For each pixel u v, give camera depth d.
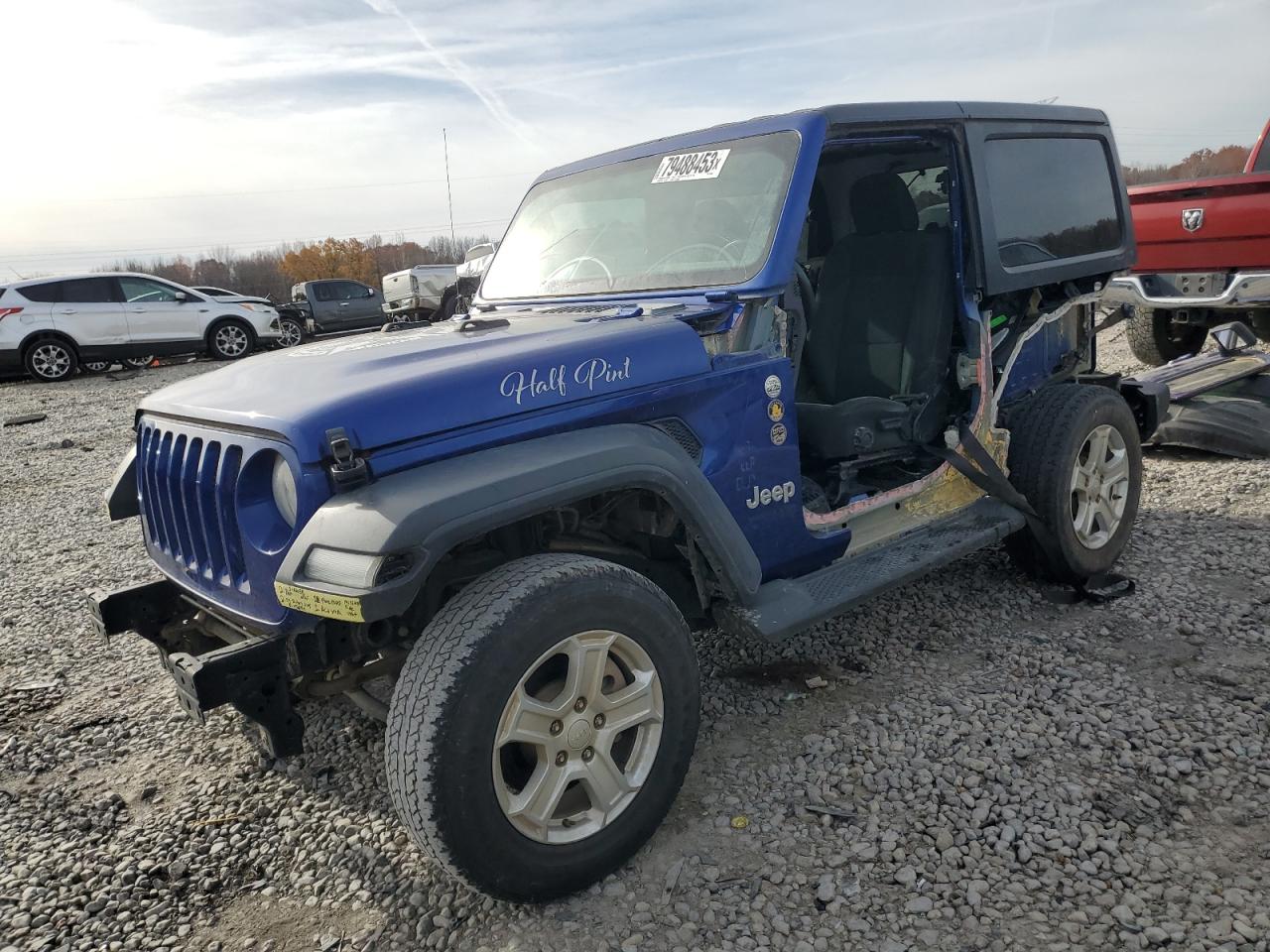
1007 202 3.63
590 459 2.34
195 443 2.58
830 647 3.67
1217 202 6.34
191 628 2.92
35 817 2.91
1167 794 2.59
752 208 3.04
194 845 2.73
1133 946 2.06
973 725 3.00
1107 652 3.46
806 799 2.69
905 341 3.71
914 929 2.17
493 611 2.15
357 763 3.09
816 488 3.41
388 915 2.38
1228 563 4.12
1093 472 3.96
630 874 2.43
